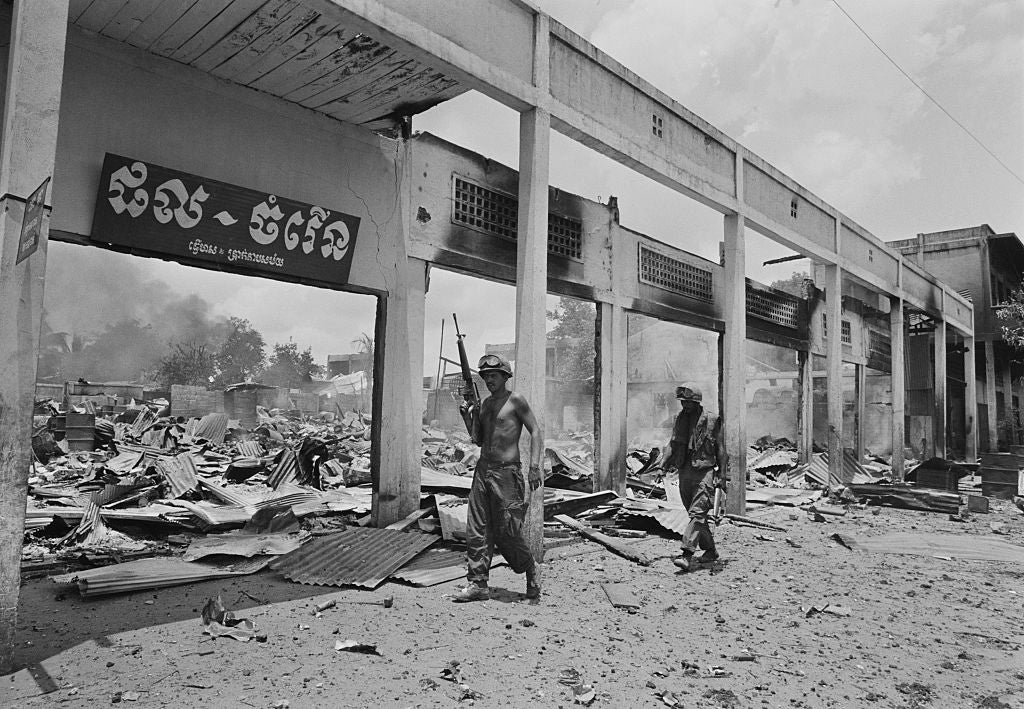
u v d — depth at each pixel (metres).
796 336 17.52
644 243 12.50
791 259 19.73
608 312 11.54
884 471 19.31
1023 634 4.76
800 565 6.98
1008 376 29.89
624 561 6.90
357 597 5.14
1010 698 3.55
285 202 7.15
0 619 3.47
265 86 7.00
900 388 17.81
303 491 10.02
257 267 7.00
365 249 7.93
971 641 4.56
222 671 3.55
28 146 3.64
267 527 7.43
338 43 6.23
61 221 5.67
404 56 6.51
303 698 3.22
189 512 7.68
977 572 6.89
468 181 9.13
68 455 14.30
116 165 5.93
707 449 7.01
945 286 22.02
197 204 6.50
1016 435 31.78
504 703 3.24
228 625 4.29
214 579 5.51
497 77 6.99
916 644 4.45
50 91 3.74
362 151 7.96
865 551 7.91
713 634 4.50
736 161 11.62
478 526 5.25
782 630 4.65
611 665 3.81
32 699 3.17
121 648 3.87
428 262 8.60
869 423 26.22
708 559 6.95
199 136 6.59
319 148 7.58
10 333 3.53
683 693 3.46
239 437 20.91
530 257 7.39
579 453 22.61
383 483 7.90
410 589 5.44
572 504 9.56
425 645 4.05
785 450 20.67
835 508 11.93
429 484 9.91
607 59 8.78
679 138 10.27
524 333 7.34
